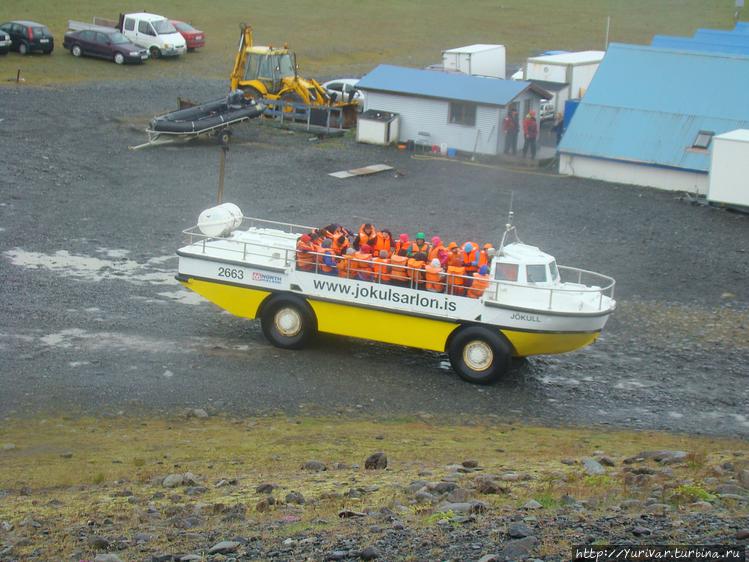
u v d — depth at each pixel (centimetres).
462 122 7288
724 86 6788
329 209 5672
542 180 6669
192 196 5812
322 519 1967
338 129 7731
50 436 2834
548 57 8694
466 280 3475
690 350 3825
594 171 6794
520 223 5556
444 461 2600
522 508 1992
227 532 1906
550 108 8350
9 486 2359
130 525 1981
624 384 3494
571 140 6838
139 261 4625
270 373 3447
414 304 3506
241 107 7394
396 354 3728
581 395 3391
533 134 7169
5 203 5384
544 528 1820
